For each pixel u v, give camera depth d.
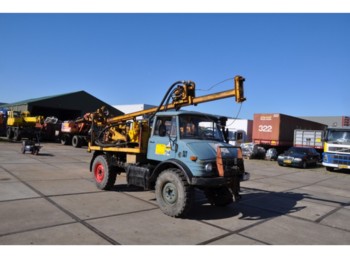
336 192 10.46
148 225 5.45
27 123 26.80
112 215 5.93
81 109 36.50
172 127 6.55
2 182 8.52
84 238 4.64
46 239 4.53
